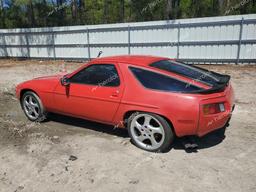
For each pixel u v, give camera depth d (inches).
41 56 821.2
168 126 153.8
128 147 171.2
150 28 608.4
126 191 126.2
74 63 713.6
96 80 181.8
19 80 463.2
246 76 419.8
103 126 210.1
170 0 869.8
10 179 140.0
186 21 565.3
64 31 743.1
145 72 163.5
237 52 534.9
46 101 210.4
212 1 900.6
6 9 1178.0
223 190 124.6
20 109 266.5
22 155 164.7
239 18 516.1
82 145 176.4
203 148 166.9
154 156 157.9
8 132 200.8
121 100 166.9
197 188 126.6
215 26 541.6
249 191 123.4
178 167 145.0
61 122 222.5
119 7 1206.3
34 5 1113.4
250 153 159.0
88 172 143.2
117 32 655.1
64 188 130.5
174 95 149.9
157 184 130.6
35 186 133.2
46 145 177.3
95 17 1251.8
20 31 837.8
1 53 919.0
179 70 167.8
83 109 188.7
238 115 229.3
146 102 157.0
